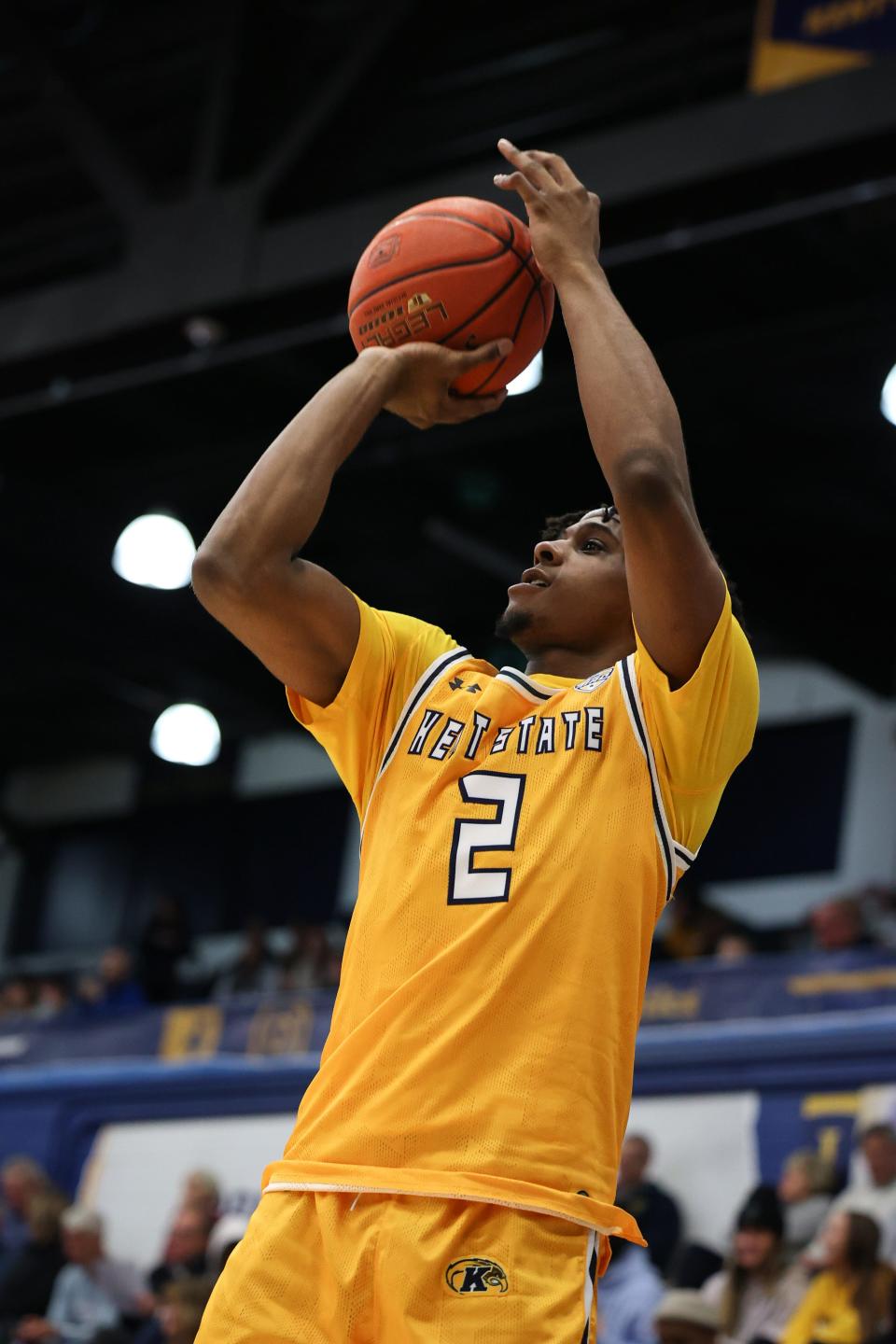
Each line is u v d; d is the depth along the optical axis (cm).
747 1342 810
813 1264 816
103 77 1375
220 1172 1107
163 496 1662
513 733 290
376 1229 254
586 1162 256
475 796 283
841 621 1711
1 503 1647
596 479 1548
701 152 1039
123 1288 1065
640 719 281
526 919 268
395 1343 248
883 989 1028
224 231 1199
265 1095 1116
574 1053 260
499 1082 258
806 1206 887
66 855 2394
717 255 1182
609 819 275
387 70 1196
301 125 1190
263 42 1259
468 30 1233
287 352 1388
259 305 1182
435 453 1538
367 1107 262
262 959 1744
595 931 268
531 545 1625
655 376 285
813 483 1575
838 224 1159
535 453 1560
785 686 1983
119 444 1603
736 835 1948
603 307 296
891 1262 841
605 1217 256
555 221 309
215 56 1272
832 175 1019
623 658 304
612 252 1097
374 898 281
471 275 325
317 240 1159
